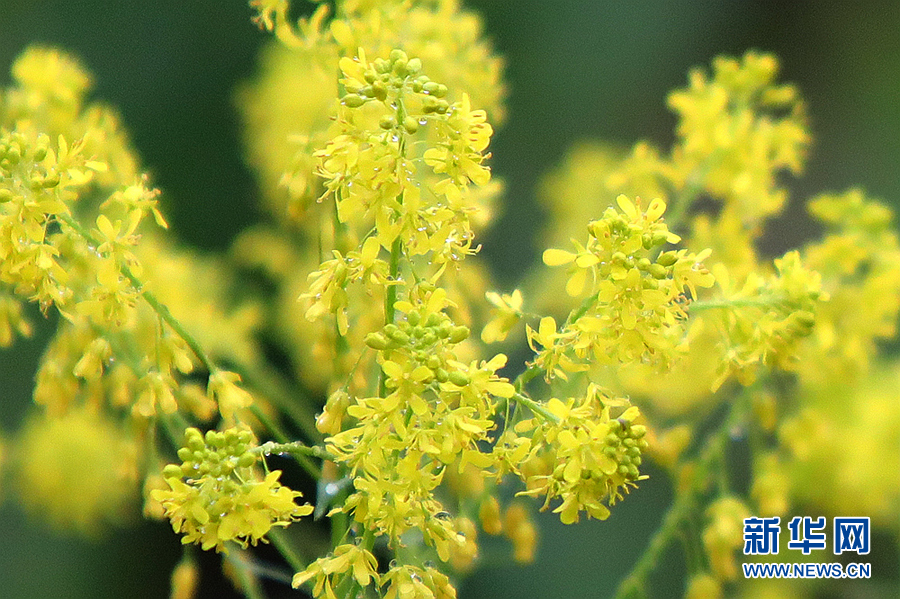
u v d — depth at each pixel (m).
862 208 0.50
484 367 0.41
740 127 0.50
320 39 0.46
